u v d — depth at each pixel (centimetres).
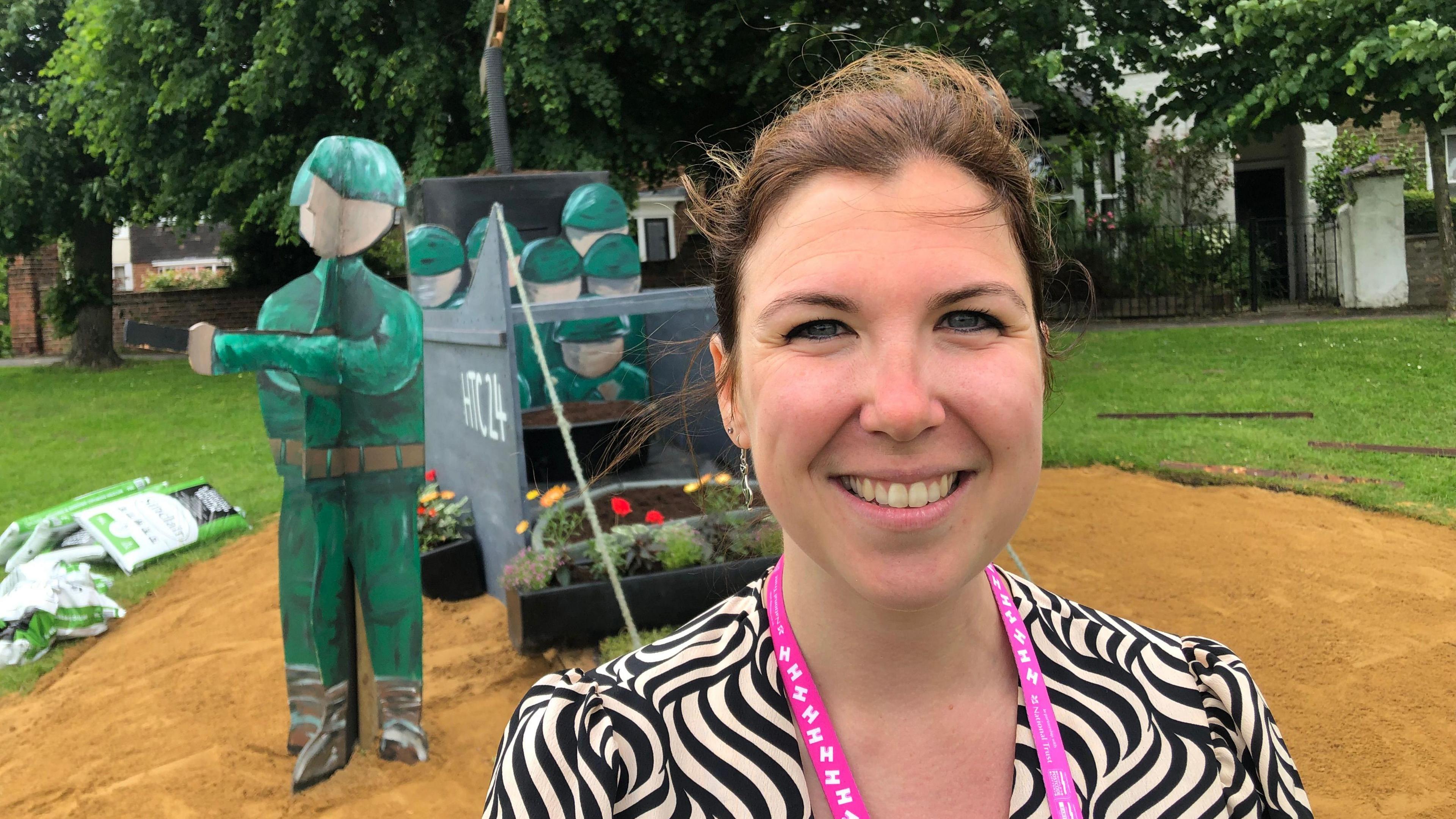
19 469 846
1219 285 1439
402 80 983
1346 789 281
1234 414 763
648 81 1127
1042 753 89
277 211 1142
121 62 1138
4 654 421
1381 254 1348
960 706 91
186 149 1196
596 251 581
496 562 452
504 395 417
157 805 299
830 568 83
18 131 1397
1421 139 1538
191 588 514
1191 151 1441
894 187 80
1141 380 929
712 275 106
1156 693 95
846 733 90
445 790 301
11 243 1542
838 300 78
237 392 1288
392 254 1981
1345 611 402
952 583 79
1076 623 99
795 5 927
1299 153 1524
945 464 78
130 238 3612
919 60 106
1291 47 934
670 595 391
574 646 387
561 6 972
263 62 996
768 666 92
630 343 605
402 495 312
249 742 338
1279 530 506
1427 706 325
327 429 304
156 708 369
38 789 314
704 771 88
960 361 79
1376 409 745
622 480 517
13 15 1405
